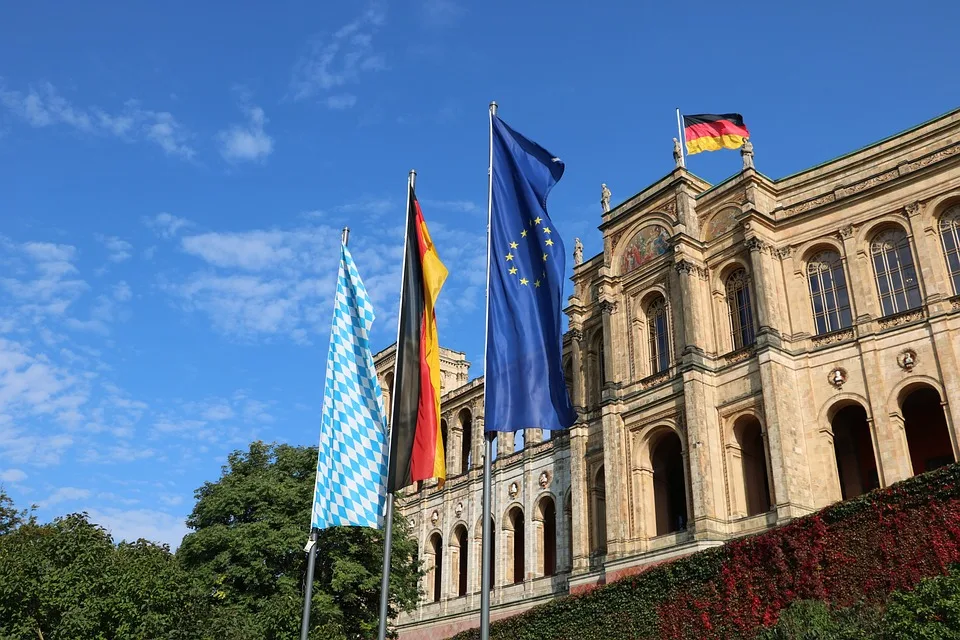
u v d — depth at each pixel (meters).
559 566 71.81
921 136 57.59
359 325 38.00
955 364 51.06
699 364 59.72
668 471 65.06
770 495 54.16
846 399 55.09
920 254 54.50
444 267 36.00
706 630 42.94
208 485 64.12
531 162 34.12
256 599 54.88
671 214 65.62
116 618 41.53
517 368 31.22
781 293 59.84
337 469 35.47
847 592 38.16
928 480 37.16
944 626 30.89
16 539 51.91
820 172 61.78
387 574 31.81
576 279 75.88
